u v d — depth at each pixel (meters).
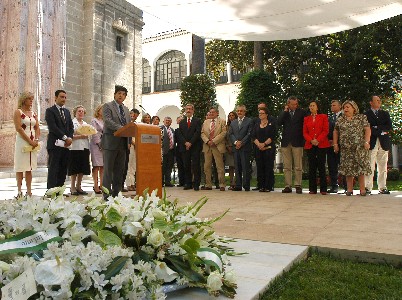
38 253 1.68
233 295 1.85
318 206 5.61
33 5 13.22
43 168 12.45
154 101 34.25
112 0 17.11
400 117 17.36
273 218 4.48
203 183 10.99
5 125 12.51
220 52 17.72
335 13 7.53
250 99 11.59
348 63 15.74
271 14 7.70
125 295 1.61
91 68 15.82
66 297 1.42
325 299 2.04
